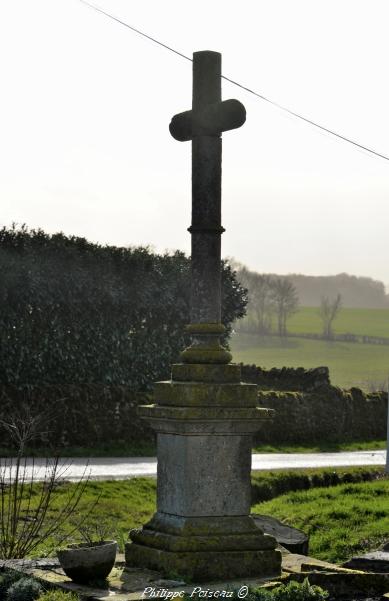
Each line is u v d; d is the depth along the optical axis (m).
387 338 143.75
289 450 43.75
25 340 38.34
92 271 41.41
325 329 150.88
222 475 14.41
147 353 42.91
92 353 40.72
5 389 36.22
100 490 24.95
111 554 13.84
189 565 13.95
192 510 14.27
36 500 22.70
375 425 50.62
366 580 14.05
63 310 39.94
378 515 22.86
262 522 19.97
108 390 38.50
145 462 33.69
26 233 39.84
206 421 14.14
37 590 13.41
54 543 18.38
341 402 49.03
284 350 133.75
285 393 47.03
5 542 16.98
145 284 43.22
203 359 14.63
